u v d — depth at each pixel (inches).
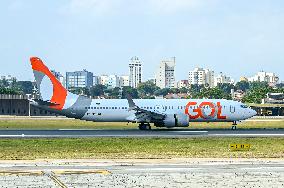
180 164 6569.9
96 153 7780.5
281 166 6387.8
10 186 5083.7
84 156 7445.9
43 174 5777.6
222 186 5113.2
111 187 5068.9
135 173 5861.2
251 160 6973.4
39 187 5044.3
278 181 5364.2
